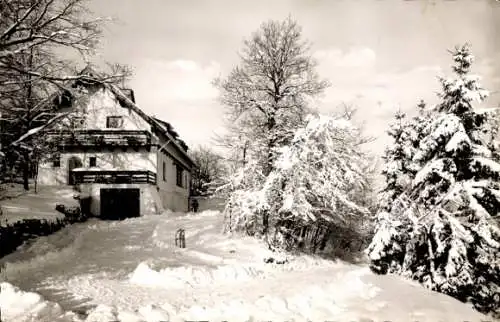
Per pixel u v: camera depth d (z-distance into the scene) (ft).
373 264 40.01
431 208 37.27
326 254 63.87
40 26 45.39
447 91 37.73
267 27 66.03
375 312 25.86
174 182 107.24
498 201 35.27
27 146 60.95
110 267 41.01
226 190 63.57
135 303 29.43
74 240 52.75
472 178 35.94
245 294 33.22
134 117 87.30
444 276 35.12
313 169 54.08
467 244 34.55
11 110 55.93
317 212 58.03
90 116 86.53
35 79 48.24
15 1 43.78
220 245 54.70
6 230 44.78
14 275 35.53
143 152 86.33
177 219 72.74
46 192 77.36
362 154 62.13
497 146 37.04
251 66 65.98
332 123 52.49
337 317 25.30
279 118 64.54
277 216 55.93
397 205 41.55
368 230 67.87
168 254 48.34
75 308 27.25
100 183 80.12
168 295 32.45
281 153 56.75
